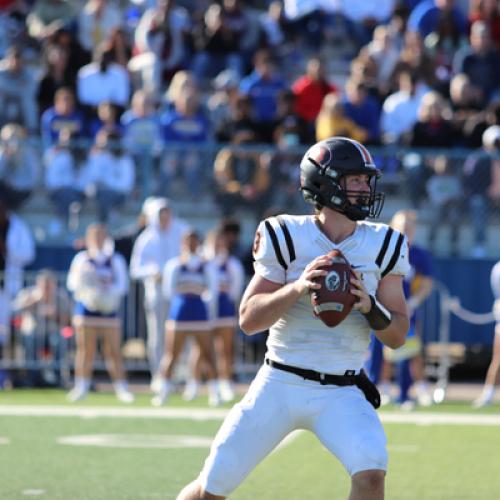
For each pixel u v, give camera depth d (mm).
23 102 56625
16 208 51375
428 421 38406
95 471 28266
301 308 16328
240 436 16250
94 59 59625
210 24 60125
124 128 53812
